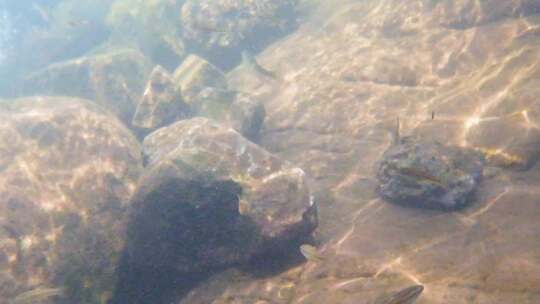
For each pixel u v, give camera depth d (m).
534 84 2.05
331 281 1.81
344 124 2.24
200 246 1.91
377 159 2.10
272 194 1.92
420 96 2.21
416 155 1.95
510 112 2.03
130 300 1.96
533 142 1.95
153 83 2.43
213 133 2.04
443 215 1.88
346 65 2.42
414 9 2.44
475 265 1.74
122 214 2.03
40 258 1.93
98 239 1.98
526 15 2.23
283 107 2.40
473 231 1.81
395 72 2.30
